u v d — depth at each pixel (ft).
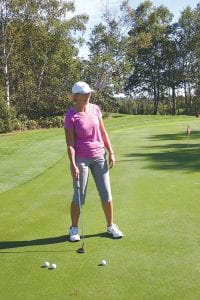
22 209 23.49
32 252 16.66
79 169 17.76
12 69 115.96
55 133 78.48
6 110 96.63
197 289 12.85
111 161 18.58
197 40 192.75
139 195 24.99
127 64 145.28
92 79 136.15
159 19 200.75
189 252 15.76
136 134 67.97
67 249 16.76
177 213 20.89
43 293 13.12
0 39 111.86
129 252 16.05
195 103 204.64
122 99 216.54
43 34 114.83
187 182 28.19
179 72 201.57
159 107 220.64
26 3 108.78
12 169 39.04
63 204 24.14
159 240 17.19
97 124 17.88
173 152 44.86
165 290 12.87
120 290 13.01
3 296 13.06
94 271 14.49
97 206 23.00
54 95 120.57
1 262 15.78
